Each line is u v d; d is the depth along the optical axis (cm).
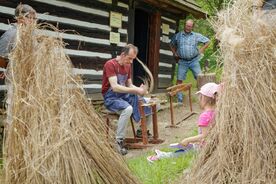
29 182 271
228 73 285
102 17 980
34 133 275
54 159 271
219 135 285
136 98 704
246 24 283
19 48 291
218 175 284
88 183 278
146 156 604
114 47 1027
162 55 1305
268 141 271
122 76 688
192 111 1070
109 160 296
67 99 286
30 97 282
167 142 755
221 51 293
